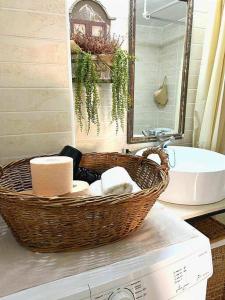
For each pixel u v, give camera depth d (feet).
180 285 1.78
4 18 2.48
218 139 4.62
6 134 2.75
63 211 1.61
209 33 4.36
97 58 3.57
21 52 2.62
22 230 1.78
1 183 2.24
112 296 1.55
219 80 4.33
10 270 1.65
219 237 3.39
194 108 4.91
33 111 2.81
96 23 3.76
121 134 4.38
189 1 4.29
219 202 3.39
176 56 4.50
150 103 4.50
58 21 2.71
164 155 2.46
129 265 1.70
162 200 3.37
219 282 3.51
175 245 1.92
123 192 2.05
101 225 1.80
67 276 1.60
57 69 2.82
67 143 3.07
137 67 4.21
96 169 2.96
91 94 3.69
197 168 4.25
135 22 4.00
